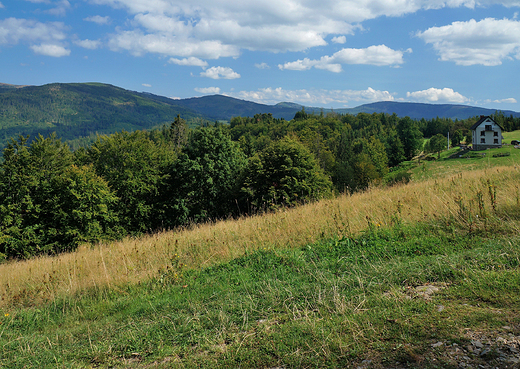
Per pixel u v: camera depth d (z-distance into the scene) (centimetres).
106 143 3266
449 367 203
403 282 366
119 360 324
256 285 465
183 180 3188
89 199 2597
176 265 630
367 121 17538
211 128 3291
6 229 2509
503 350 209
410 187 1038
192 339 333
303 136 9794
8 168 2694
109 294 591
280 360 262
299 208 1067
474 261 368
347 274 441
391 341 249
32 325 500
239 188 2852
